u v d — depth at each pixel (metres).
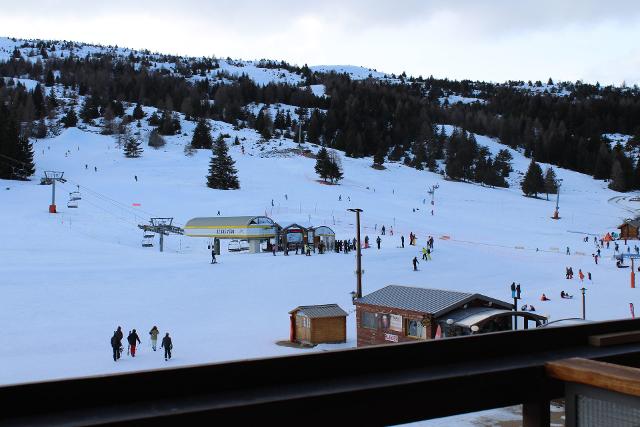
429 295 20.25
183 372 2.10
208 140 118.81
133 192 73.00
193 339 21.72
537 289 36.53
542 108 195.75
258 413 2.03
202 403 2.02
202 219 49.91
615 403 2.44
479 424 7.88
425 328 18.50
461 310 19.00
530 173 105.38
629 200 105.81
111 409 1.95
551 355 2.86
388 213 73.12
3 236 43.03
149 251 43.69
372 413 2.23
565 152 147.25
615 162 124.12
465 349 2.70
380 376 2.39
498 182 115.62
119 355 18.70
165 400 2.05
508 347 2.85
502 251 51.81
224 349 20.19
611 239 65.94
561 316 28.41
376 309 20.61
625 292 35.94
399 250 46.91
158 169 93.88
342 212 71.12
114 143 116.69
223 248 52.53
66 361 18.30
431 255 45.75
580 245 60.72
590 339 3.11
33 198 61.78
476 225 70.00
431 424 7.95
